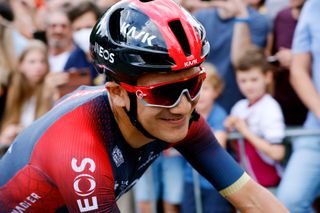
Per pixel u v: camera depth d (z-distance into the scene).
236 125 8.53
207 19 9.43
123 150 4.53
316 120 8.29
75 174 4.11
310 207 8.18
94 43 4.29
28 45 8.98
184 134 4.22
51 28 9.52
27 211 4.55
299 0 9.26
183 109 4.09
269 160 8.36
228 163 5.11
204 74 4.14
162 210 8.91
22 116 8.87
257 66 8.43
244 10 9.35
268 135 8.33
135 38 4.01
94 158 4.19
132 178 4.82
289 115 9.23
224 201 8.50
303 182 8.11
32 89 8.89
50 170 4.29
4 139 8.77
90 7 9.67
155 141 4.76
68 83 8.96
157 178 8.83
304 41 8.38
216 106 8.59
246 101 8.69
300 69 8.45
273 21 9.71
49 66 9.00
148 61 3.96
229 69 9.20
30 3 10.88
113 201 4.21
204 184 8.52
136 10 4.12
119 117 4.42
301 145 8.23
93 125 4.38
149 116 4.14
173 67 3.91
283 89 9.17
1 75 8.98
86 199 4.09
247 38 9.29
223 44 9.30
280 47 9.53
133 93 4.12
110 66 4.14
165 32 3.96
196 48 3.97
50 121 4.46
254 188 5.11
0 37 9.73
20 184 4.49
